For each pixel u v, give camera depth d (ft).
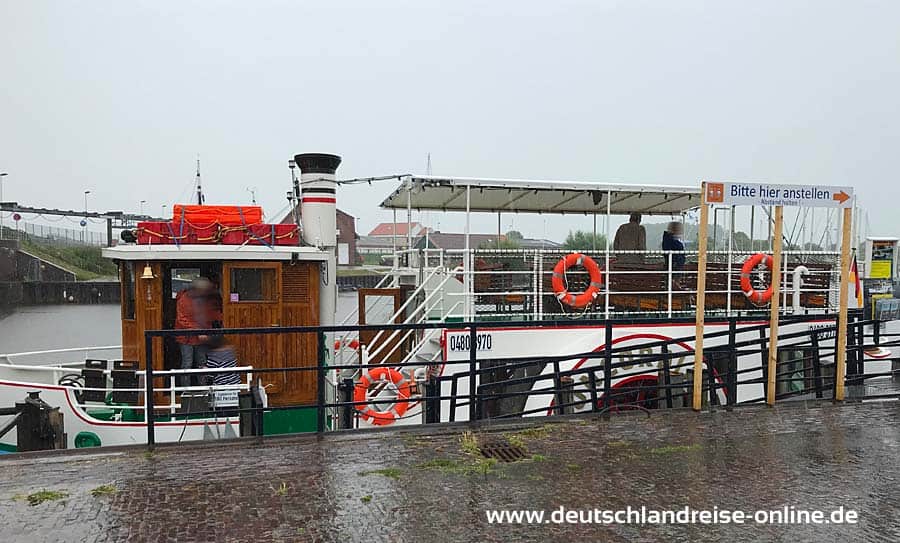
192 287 30.32
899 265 57.57
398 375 29.99
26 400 25.63
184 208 31.86
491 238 57.47
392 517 15.49
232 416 28.14
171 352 30.63
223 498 16.48
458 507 16.12
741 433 22.39
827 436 22.07
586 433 22.36
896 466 19.15
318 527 14.92
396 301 37.24
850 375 28.02
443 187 34.96
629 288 38.24
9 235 209.87
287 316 31.50
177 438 27.99
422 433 22.31
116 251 29.76
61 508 15.79
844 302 26.61
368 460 19.49
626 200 42.73
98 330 148.77
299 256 31.12
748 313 38.11
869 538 14.62
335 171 35.04
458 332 31.42
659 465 19.19
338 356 36.78
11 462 19.07
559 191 37.22
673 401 34.19
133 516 15.37
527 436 21.99
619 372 32.99
